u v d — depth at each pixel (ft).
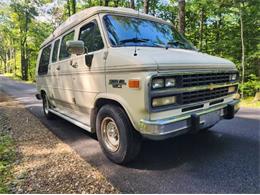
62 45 17.57
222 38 49.93
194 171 11.04
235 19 44.62
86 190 9.68
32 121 22.22
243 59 39.83
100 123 12.60
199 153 13.04
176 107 10.30
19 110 28.58
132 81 10.12
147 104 9.56
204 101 11.57
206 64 11.55
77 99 15.31
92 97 13.26
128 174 10.96
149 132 9.75
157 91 9.68
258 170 10.95
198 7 52.70
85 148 14.52
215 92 12.28
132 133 11.19
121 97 10.90
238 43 43.01
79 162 12.42
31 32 121.19
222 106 12.73
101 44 12.45
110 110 11.67
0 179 10.72
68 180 10.52
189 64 10.67
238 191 9.35
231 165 11.50
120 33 12.66
